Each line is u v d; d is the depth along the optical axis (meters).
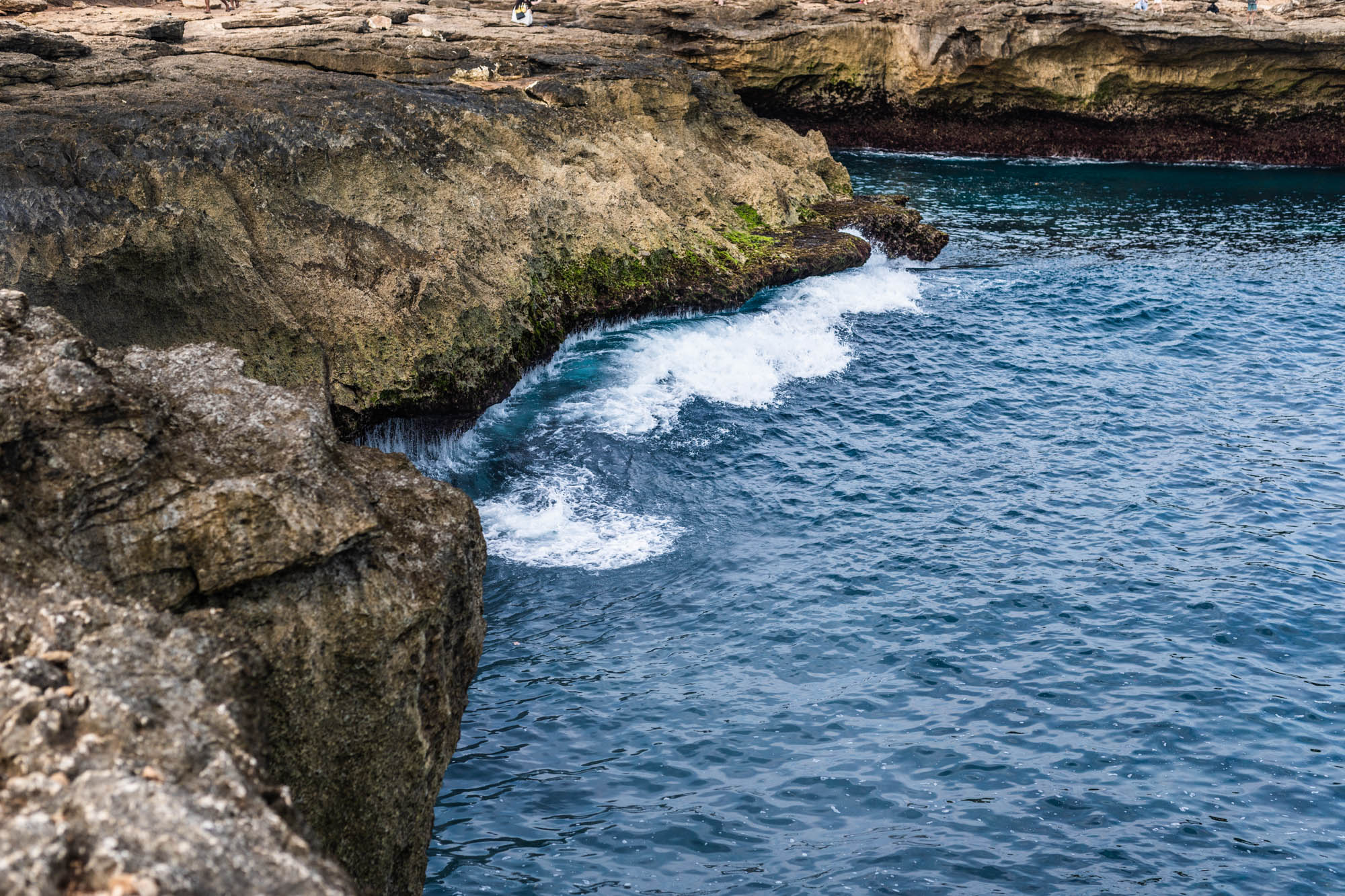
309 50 28.27
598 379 25.00
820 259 33.16
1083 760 13.92
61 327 8.84
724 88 40.34
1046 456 23.02
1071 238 41.19
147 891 4.91
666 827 12.66
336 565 8.67
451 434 21.61
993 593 17.77
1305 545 19.38
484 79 30.61
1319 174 54.84
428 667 9.45
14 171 17.14
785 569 18.52
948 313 31.58
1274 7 56.34
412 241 22.19
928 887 11.87
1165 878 12.09
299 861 5.50
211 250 18.77
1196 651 16.28
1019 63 54.47
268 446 8.91
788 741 14.24
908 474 22.05
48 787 5.53
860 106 58.06
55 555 7.65
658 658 15.99
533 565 18.23
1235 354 29.25
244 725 6.95
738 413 24.39
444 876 11.81
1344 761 13.97
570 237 26.75
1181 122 56.41
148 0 38.88
